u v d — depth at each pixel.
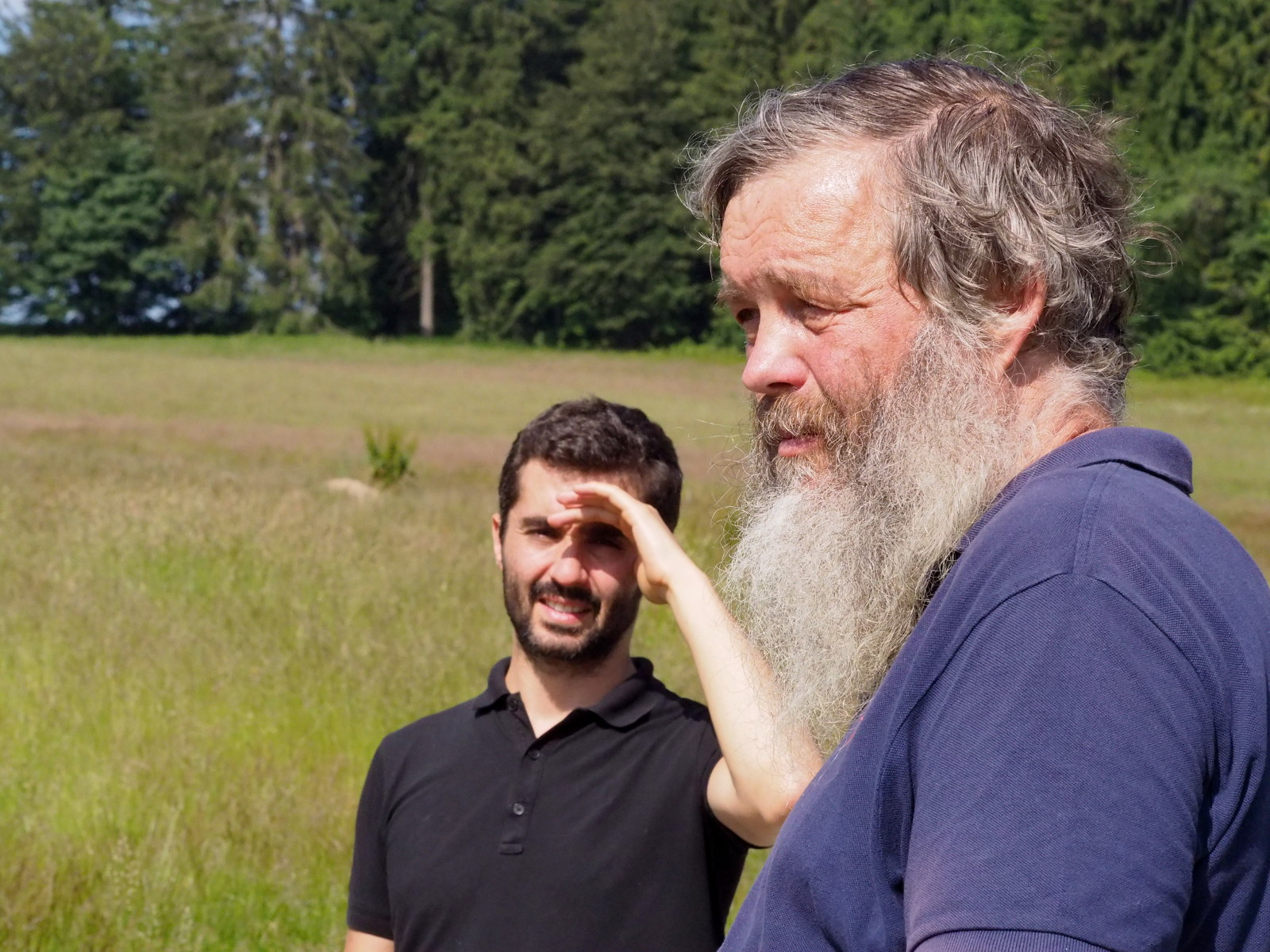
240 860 4.60
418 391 44.28
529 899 2.06
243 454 24.14
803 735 1.79
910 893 0.98
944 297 1.18
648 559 1.99
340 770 5.51
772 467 1.38
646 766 2.12
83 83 75.69
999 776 0.93
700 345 66.38
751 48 63.22
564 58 74.56
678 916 2.05
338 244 71.25
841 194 1.22
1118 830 0.89
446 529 12.12
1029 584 0.98
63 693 6.38
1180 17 52.16
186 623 7.74
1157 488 1.06
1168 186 49.38
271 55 72.00
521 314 70.25
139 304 74.62
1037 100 1.26
